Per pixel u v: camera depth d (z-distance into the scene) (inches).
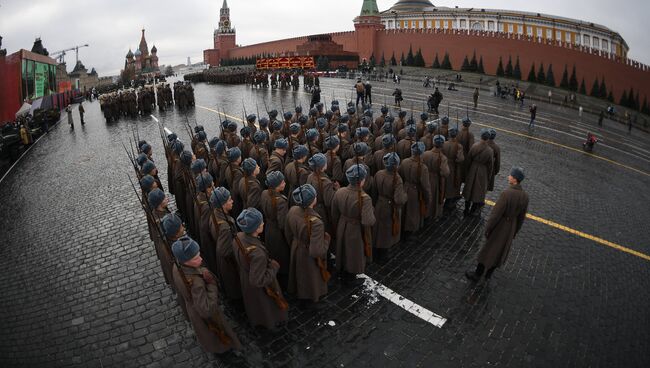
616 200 464.4
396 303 238.1
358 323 220.7
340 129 370.9
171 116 957.8
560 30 2719.0
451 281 260.2
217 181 332.5
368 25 2500.0
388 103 1114.7
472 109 1115.3
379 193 264.8
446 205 380.8
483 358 195.6
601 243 331.3
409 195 296.8
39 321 238.5
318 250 202.2
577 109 1531.7
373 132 488.7
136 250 319.3
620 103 2070.6
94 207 421.7
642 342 211.2
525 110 1202.6
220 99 1228.5
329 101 1079.6
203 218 237.3
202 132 412.2
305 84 1416.1
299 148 274.8
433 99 900.0
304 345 204.5
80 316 240.4
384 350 200.5
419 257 289.7
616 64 2063.2
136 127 849.5
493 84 1892.2
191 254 159.3
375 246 274.2
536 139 785.6
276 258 238.8
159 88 1111.6
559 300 244.5
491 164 348.5
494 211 238.7
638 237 354.9
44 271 298.0
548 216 385.7
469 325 219.0
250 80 1657.2
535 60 2129.7
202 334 175.3
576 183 519.2
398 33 2459.4
